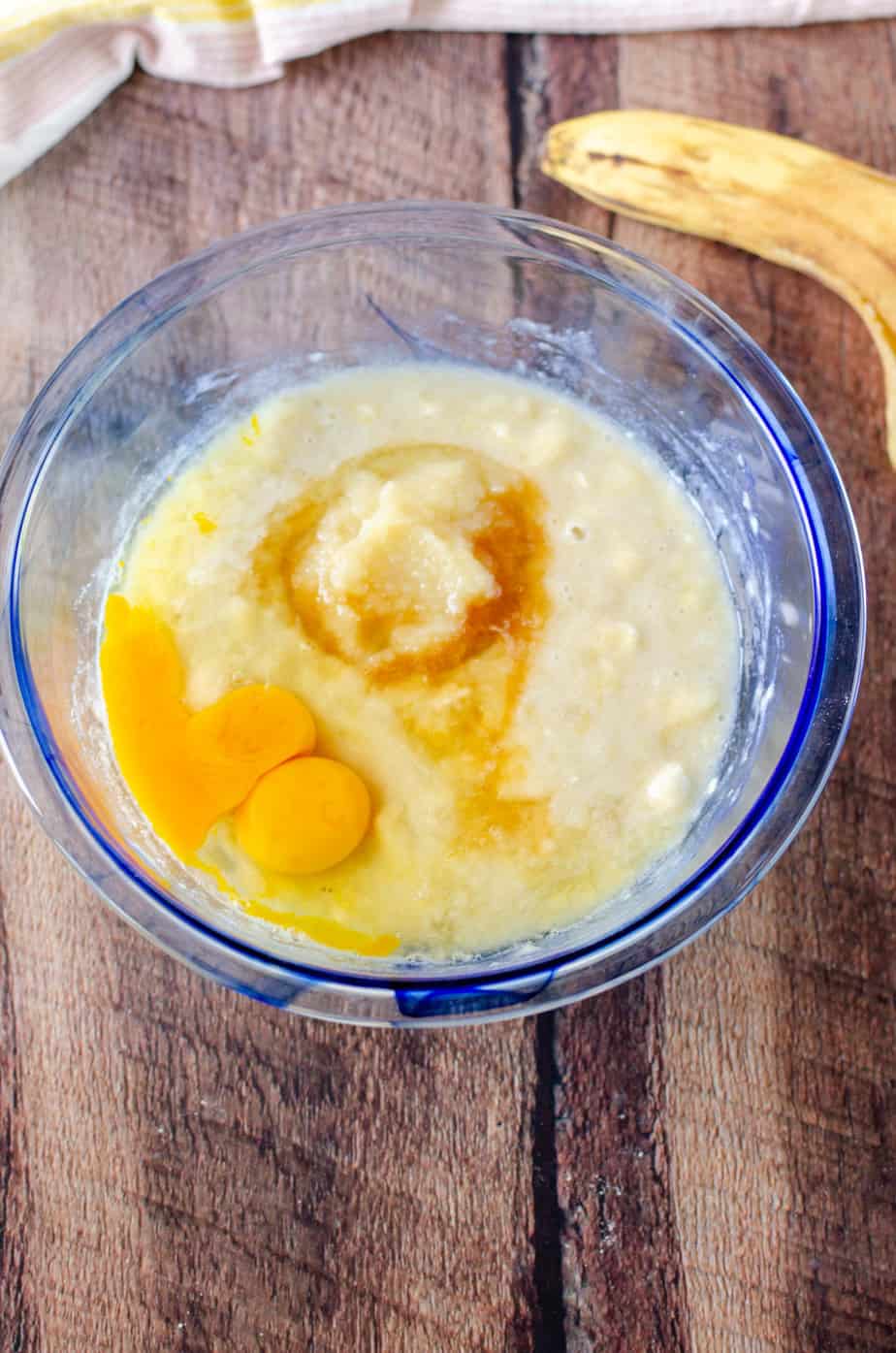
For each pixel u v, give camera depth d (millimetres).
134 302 575
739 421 586
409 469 596
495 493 595
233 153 619
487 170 621
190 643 576
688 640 587
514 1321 557
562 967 530
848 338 610
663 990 573
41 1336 555
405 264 599
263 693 562
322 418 605
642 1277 560
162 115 619
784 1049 572
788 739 554
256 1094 565
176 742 565
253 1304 556
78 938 572
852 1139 569
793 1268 562
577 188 610
